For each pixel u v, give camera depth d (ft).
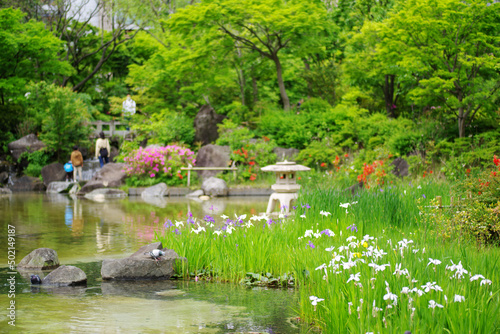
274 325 15.62
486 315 11.75
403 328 11.61
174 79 100.12
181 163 75.10
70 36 123.44
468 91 61.36
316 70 100.27
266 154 77.05
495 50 57.88
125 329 15.10
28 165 86.63
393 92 89.66
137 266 21.86
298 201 31.89
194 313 16.87
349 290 14.37
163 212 46.52
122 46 127.03
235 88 104.17
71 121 90.38
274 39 91.86
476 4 53.62
